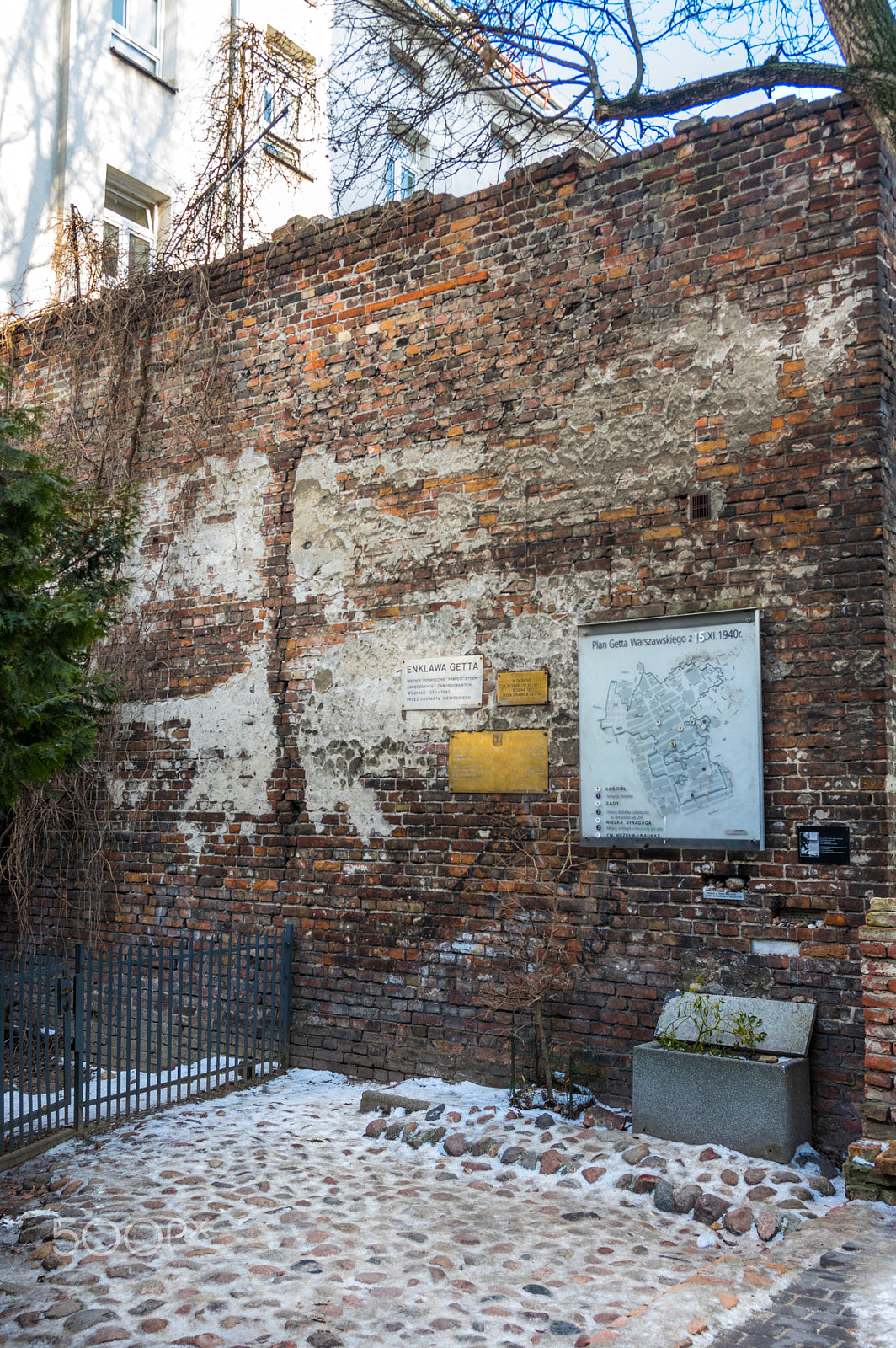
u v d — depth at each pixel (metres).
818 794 6.04
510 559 7.40
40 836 9.97
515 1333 3.86
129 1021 7.03
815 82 5.95
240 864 8.66
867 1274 4.04
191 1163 5.88
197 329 9.40
